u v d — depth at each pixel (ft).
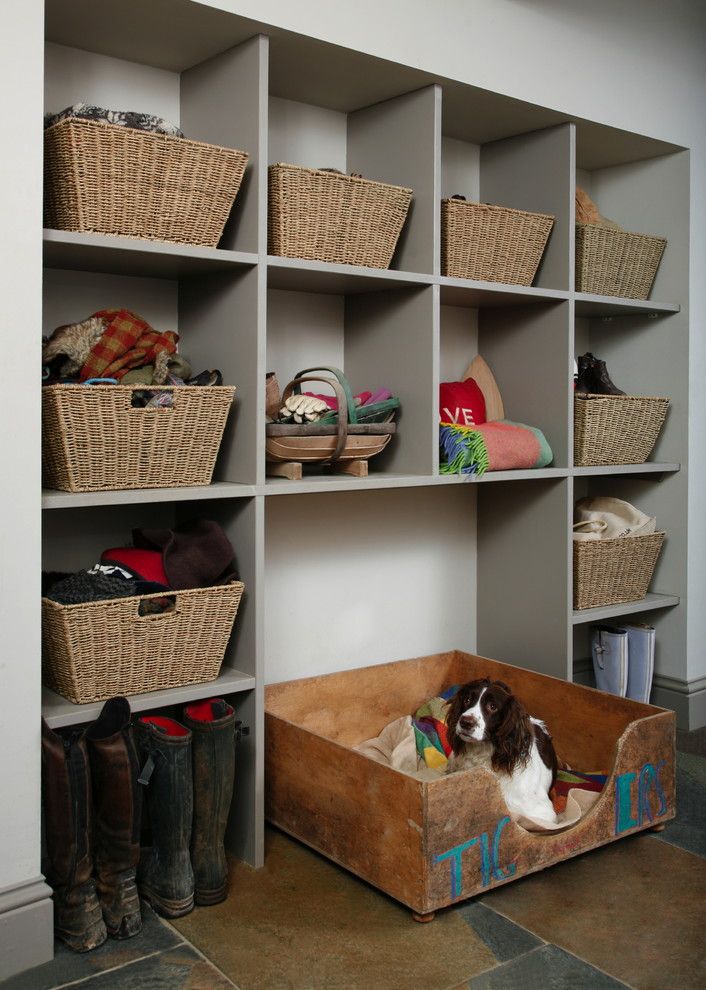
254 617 7.32
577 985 5.82
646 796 7.78
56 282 7.45
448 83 8.21
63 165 6.39
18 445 5.95
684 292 10.49
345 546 9.41
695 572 10.71
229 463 7.59
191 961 6.08
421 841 6.39
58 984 5.84
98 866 6.43
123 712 6.29
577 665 11.44
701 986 5.82
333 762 7.16
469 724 7.23
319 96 8.63
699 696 10.75
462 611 10.45
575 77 9.10
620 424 9.95
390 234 8.07
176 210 6.81
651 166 10.68
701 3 10.32
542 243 9.20
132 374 7.00
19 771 6.04
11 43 5.78
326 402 8.35
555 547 9.63
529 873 7.00
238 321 7.39
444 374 10.05
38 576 6.08
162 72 8.00
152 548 7.36
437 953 6.17
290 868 7.36
